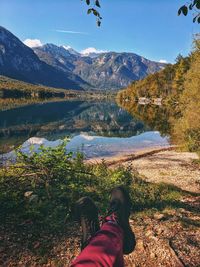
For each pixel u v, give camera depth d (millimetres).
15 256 5898
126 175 11945
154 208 8711
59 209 7539
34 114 87062
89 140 39438
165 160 22766
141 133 47000
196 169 19250
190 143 27094
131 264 5895
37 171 8820
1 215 7062
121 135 44875
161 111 93812
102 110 115500
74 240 6508
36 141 39125
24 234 6520
